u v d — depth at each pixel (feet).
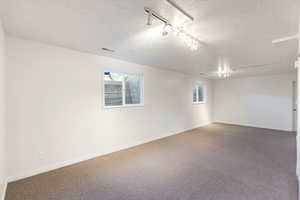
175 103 17.71
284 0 4.76
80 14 5.65
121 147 12.43
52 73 8.89
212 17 5.78
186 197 6.48
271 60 12.49
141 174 8.43
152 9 5.28
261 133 17.94
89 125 10.53
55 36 7.66
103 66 11.23
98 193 6.79
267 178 7.91
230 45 8.89
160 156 11.03
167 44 8.76
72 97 9.71
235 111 23.25
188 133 18.03
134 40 8.16
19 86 7.84
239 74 19.81
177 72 17.95
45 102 8.66
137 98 14.10
